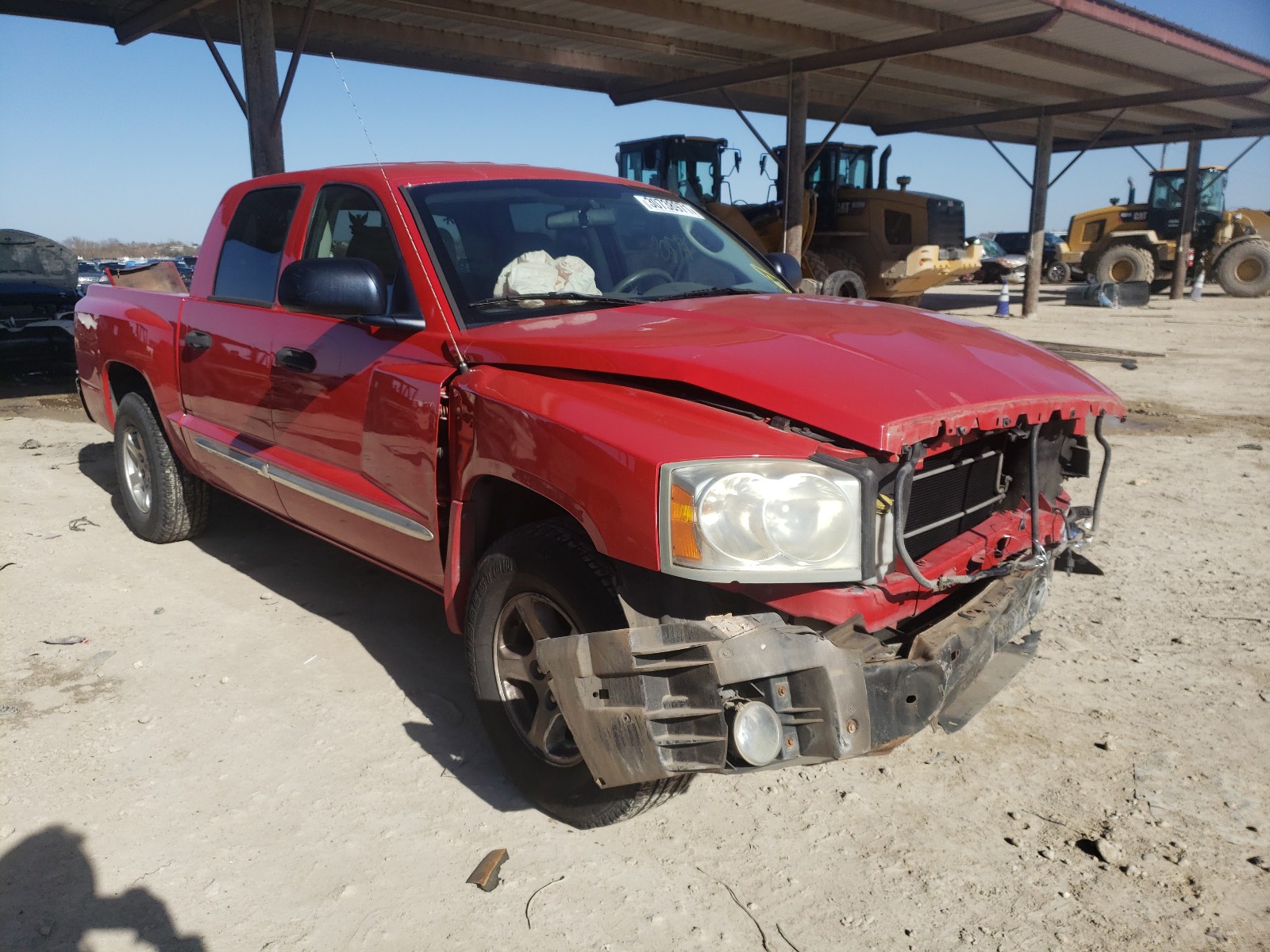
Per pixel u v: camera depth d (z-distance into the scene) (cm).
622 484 233
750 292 368
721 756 217
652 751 224
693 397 252
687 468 224
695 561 221
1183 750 322
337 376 341
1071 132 2498
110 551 514
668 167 1703
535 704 287
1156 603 445
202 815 285
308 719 341
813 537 224
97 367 538
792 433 235
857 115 2080
